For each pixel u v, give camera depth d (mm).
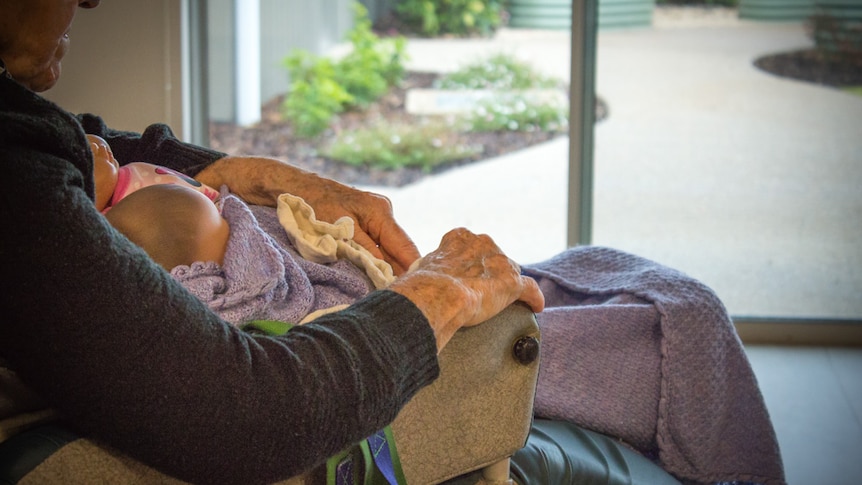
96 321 767
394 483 941
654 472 1359
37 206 767
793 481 2049
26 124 798
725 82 2934
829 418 2355
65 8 917
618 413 1433
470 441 1034
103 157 1107
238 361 816
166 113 2727
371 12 7730
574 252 1686
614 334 1447
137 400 778
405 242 1256
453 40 7547
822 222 2965
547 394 1424
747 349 2793
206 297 945
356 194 1282
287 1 6695
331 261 1161
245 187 1349
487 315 999
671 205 3014
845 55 2918
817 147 2959
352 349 870
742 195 3000
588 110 2922
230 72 6152
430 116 6469
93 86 2705
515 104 6465
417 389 926
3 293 757
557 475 1258
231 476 824
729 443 1474
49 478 803
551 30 7434
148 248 979
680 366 1429
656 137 2979
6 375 872
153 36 2684
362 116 6531
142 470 846
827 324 2822
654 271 1545
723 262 3021
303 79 6730
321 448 853
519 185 5332
